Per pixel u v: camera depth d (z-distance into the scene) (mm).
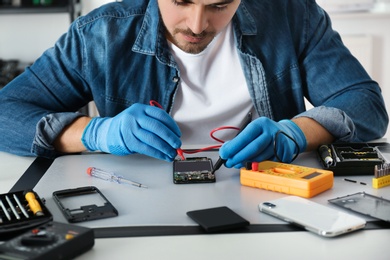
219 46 1389
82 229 709
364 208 813
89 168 1014
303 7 1462
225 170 1013
